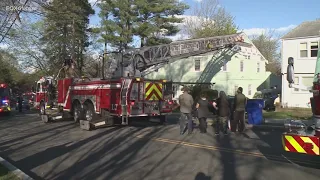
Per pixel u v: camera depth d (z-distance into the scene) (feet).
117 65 52.70
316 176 21.61
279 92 115.34
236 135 40.24
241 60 126.62
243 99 41.91
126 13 113.70
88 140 38.24
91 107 52.03
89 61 118.01
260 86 138.41
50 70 118.73
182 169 24.02
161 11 118.42
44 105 69.56
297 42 94.17
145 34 114.73
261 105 50.01
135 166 25.38
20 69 135.23
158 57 60.90
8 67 156.35
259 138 37.63
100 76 57.11
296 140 20.93
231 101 49.44
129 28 116.67
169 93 50.96
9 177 21.03
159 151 30.76
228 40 83.71
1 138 41.27
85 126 47.19
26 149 33.37
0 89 79.77
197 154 28.96
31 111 100.12
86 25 108.68
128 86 46.29
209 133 42.16
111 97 47.44
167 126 50.52
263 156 27.76
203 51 75.41
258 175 22.03
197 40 73.15
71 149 32.86
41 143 36.88
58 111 62.28
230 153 29.12
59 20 39.19
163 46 62.23
